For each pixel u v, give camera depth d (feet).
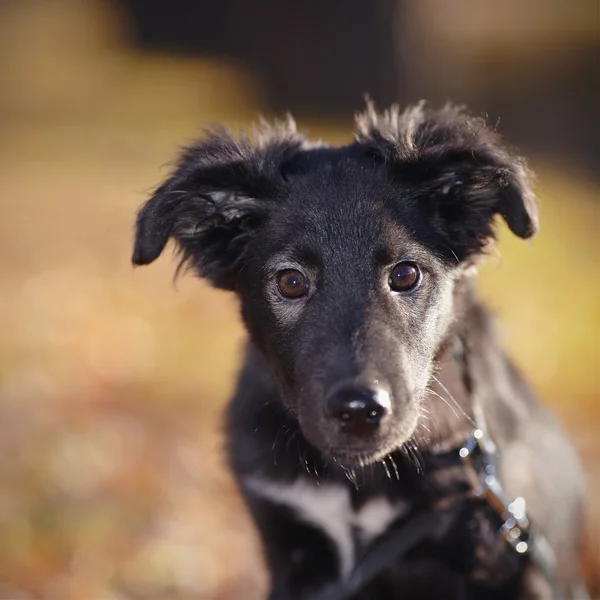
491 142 14.20
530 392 16.83
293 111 72.95
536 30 100.58
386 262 13.35
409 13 69.67
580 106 79.97
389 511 14.58
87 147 63.21
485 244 14.51
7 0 98.32
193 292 36.96
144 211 14.02
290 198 14.10
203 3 91.76
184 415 26.48
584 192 57.67
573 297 38.04
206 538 20.63
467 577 14.65
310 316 13.03
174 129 68.28
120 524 20.57
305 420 12.39
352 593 15.11
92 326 32.76
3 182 53.47
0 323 32.09
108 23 97.30
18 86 82.48
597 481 23.17
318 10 76.02
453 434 14.39
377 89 71.51
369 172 14.10
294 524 15.14
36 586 18.48
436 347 13.83
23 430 24.07
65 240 42.29
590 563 19.27
